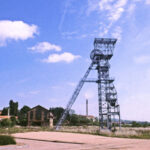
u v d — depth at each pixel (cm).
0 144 1938
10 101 12625
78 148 1817
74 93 5609
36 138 2947
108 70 5716
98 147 1891
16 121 8700
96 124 9994
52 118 8394
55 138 2936
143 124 9131
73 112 10388
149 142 2372
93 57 5831
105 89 5603
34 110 8200
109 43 5978
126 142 2378
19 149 1758
